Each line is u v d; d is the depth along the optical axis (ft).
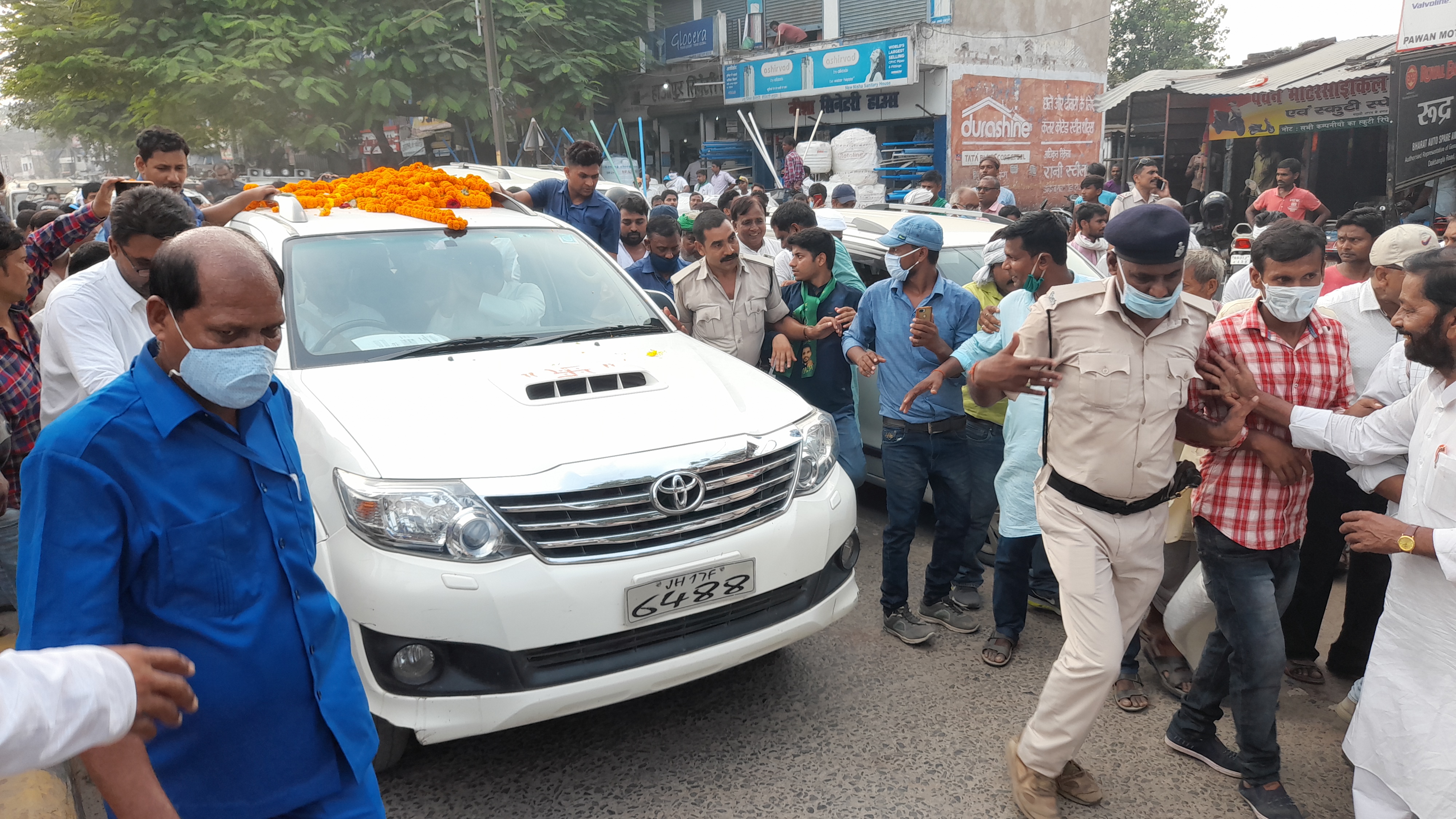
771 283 14.96
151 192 10.12
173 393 5.37
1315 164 48.11
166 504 5.25
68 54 63.10
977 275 14.78
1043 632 13.56
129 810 4.78
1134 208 8.45
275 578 5.69
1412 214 33.45
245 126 58.85
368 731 6.15
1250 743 9.41
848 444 14.44
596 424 9.86
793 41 69.21
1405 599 7.94
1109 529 9.13
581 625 8.91
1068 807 9.64
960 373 11.66
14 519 12.96
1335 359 9.48
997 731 10.92
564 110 67.67
